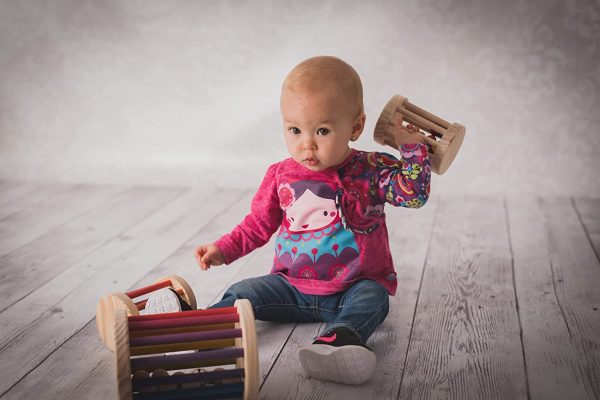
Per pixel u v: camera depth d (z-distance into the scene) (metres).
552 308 1.46
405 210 2.20
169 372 1.22
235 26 2.38
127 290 1.60
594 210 2.17
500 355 1.26
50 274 1.70
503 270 1.68
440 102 2.32
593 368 1.21
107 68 2.49
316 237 1.33
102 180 2.60
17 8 2.47
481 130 2.32
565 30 2.19
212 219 2.14
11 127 2.60
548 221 2.07
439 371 1.20
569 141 2.28
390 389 1.15
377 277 1.36
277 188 1.38
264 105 2.44
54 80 2.53
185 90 2.47
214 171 2.53
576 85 2.22
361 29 2.30
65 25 2.47
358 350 1.12
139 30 2.43
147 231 2.04
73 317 1.46
